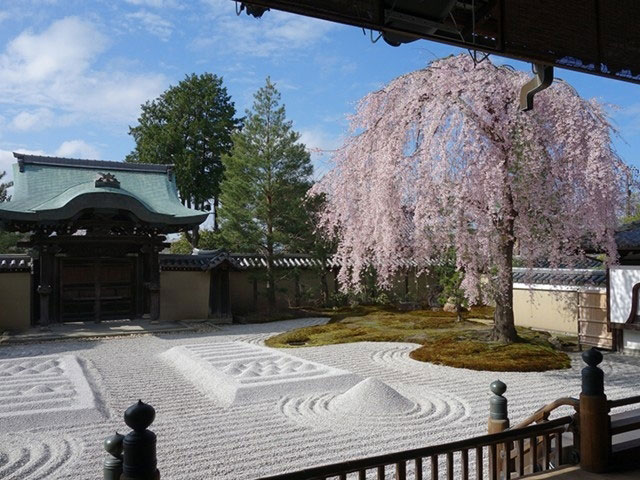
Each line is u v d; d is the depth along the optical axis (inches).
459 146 412.2
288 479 97.3
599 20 121.5
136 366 440.1
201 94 1342.3
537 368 398.3
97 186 669.9
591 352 150.9
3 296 653.3
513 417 277.7
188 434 254.1
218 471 207.9
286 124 817.5
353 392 301.4
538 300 631.2
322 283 882.8
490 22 111.8
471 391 334.0
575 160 424.8
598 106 450.0
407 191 442.3
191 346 509.0
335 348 509.7
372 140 485.4
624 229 499.8
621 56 125.3
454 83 427.5
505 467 138.4
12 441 245.9
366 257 499.8
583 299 542.3
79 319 684.7
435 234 432.1
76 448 237.1
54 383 351.3
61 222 641.6
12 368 408.5
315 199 807.7
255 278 800.9
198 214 709.9
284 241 806.5
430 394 327.0
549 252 446.0
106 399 324.8
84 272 689.6
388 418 275.9
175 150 1293.1
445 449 123.0
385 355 469.7
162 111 1371.8
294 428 262.2
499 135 422.0
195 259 766.5
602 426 146.9
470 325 626.8
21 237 1073.5
